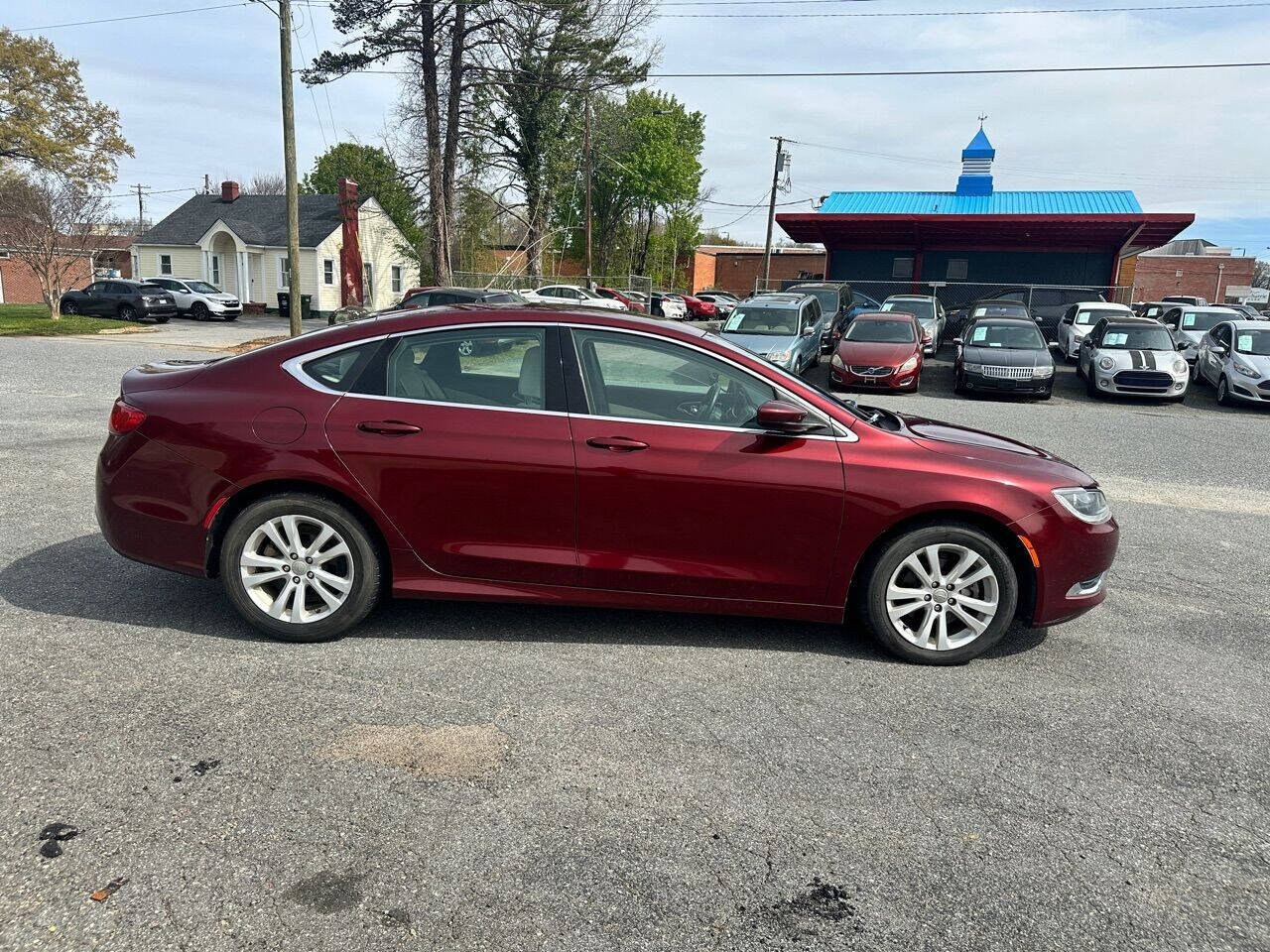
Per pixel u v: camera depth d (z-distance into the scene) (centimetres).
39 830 264
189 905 237
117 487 409
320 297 4084
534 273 3812
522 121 3534
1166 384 1623
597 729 340
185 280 3500
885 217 2902
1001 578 407
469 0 2889
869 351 1694
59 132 3747
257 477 396
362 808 283
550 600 411
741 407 409
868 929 240
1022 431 1241
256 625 407
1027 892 258
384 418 399
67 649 390
